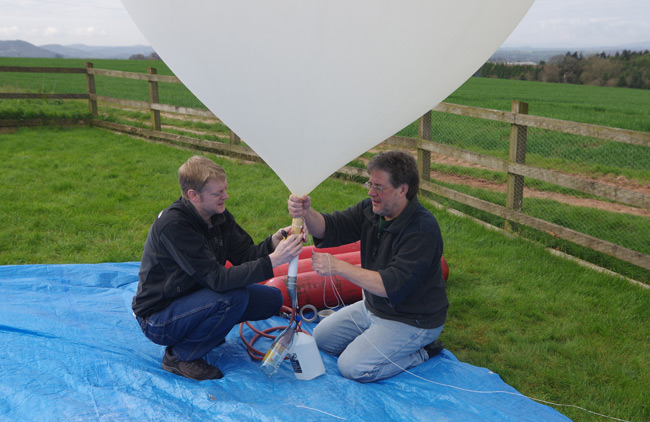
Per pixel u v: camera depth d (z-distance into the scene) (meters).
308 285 3.52
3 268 3.56
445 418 2.25
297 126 1.92
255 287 2.86
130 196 6.70
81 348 2.44
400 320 2.68
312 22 1.60
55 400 2.01
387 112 1.92
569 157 11.58
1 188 6.82
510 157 5.51
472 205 5.98
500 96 32.06
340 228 2.90
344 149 2.04
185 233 2.34
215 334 2.47
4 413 1.93
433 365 2.83
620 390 2.94
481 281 4.42
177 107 10.27
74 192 6.82
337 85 1.76
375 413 2.29
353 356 2.66
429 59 1.78
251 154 9.02
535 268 4.64
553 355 3.34
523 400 2.52
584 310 3.93
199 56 1.82
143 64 59.75
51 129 11.73
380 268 2.73
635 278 4.57
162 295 2.46
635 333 3.60
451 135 13.75
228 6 1.63
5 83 29.12
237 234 2.79
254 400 2.32
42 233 5.23
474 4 1.69
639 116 23.03
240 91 1.85
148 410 2.01
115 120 12.48
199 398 2.19
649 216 6.75
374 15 1.60
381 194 2.54
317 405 2.28
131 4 1.86
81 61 70.06
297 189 2.27
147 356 2.65
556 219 6.47
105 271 3.72
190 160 2.39
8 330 2.59
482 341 3.50
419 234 2.54
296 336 2.55
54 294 3.29
